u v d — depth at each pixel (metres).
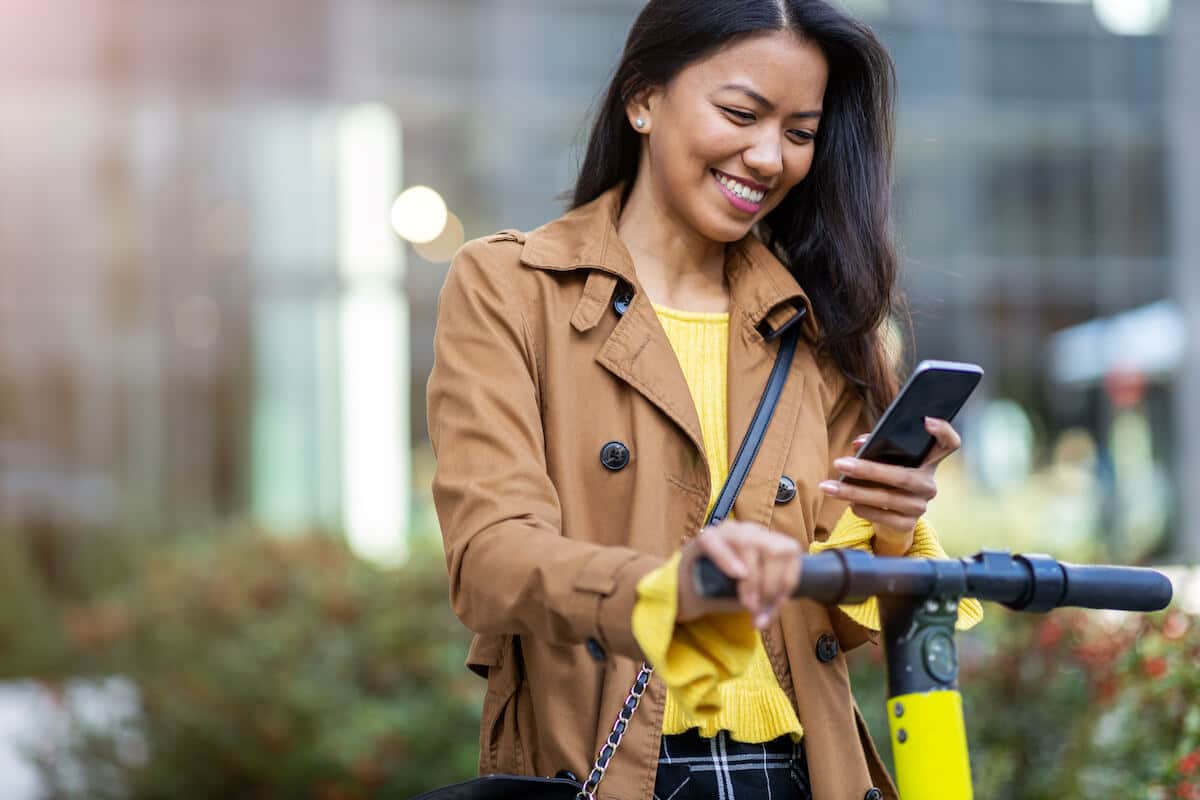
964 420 16.59
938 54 16.67
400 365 15.03
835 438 3.01
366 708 6.98
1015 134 16.77
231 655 7.30
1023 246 16.77
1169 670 4.65
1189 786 4.38
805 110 2.74
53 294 14.53
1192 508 16.33
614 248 2.80
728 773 2.59
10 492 14.05
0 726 9.17
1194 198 16.81
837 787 2.64
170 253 14.72
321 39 15.06
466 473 2.49
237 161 14.88
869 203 3.02
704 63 2.73
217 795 7.16
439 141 15.28
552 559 2.22
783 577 1.90
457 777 6.59
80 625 8.06
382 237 15.08
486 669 2.83
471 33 15.41
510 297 2.72
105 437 14.53
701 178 2.77
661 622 2.00
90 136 14.63
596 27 15.62
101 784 7.23
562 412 2.68
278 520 14.22
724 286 3.00
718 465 2.79
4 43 14.51
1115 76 16.94
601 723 2.55
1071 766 5.59
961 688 6.08
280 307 14.90
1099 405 16.73
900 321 3.34
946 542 10.94
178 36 14.81
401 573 7.97
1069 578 2.21
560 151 15.48
